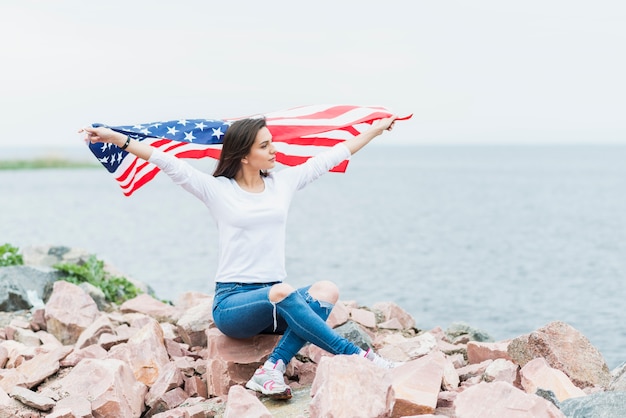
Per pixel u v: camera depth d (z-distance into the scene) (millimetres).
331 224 35938
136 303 7762
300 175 5160
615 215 42906
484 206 49656
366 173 119000
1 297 8109
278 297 4645
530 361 4797
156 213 41969
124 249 24844
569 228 35281
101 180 108000
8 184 92688
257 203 4871
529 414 3783
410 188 73125
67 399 4852
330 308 4906
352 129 5883
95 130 4629
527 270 21812
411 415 4031
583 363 4953
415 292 17672
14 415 4734
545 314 15102
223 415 4480
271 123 5578
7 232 30172
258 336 5199
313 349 5488
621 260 24203
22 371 5562
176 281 18094
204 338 6172
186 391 5277
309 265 22047
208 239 28109
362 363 4250
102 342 6137
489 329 13641
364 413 3994
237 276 4887
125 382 5062
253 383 4816
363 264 22391
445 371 4766
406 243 28391
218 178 4926
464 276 20406
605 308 15797
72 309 7098
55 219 37281
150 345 5625
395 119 5609
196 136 5164
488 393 3975
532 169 139125
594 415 3963
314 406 4125
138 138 5297
